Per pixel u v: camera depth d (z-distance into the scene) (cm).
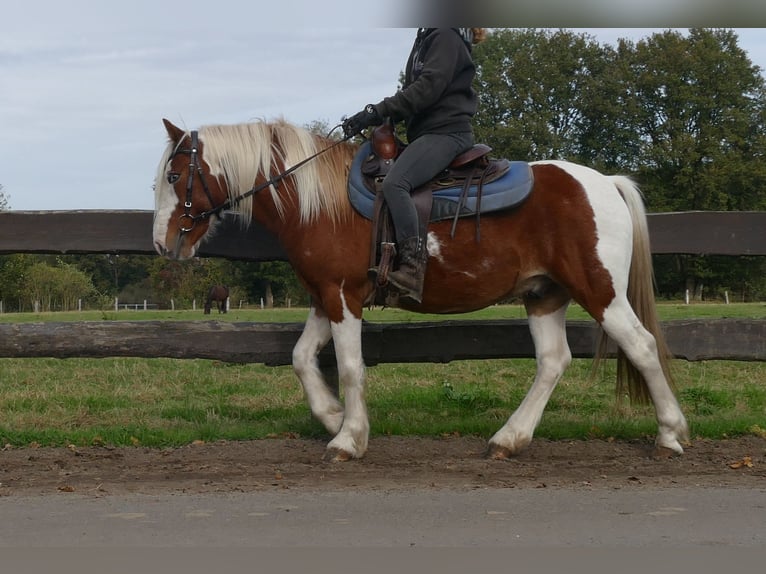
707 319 725
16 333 702
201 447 650
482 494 507
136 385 1015
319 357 711
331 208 596
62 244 716
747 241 721
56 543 416
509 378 1080
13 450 642
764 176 5219
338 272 595
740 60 5412
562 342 632
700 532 428
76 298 6372
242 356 712
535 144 5278
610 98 5450
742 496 499
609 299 591
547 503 484
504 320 723
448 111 597
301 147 610
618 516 456
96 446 656
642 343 595
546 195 598
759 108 5506
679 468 582
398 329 720
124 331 708
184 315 3128
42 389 973
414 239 579
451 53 587
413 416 777
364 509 473
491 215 598
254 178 607
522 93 5331
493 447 614
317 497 501
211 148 607
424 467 586
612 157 5591
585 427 702
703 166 5344
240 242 716
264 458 616
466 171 606
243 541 418
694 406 841
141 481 548
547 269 601
